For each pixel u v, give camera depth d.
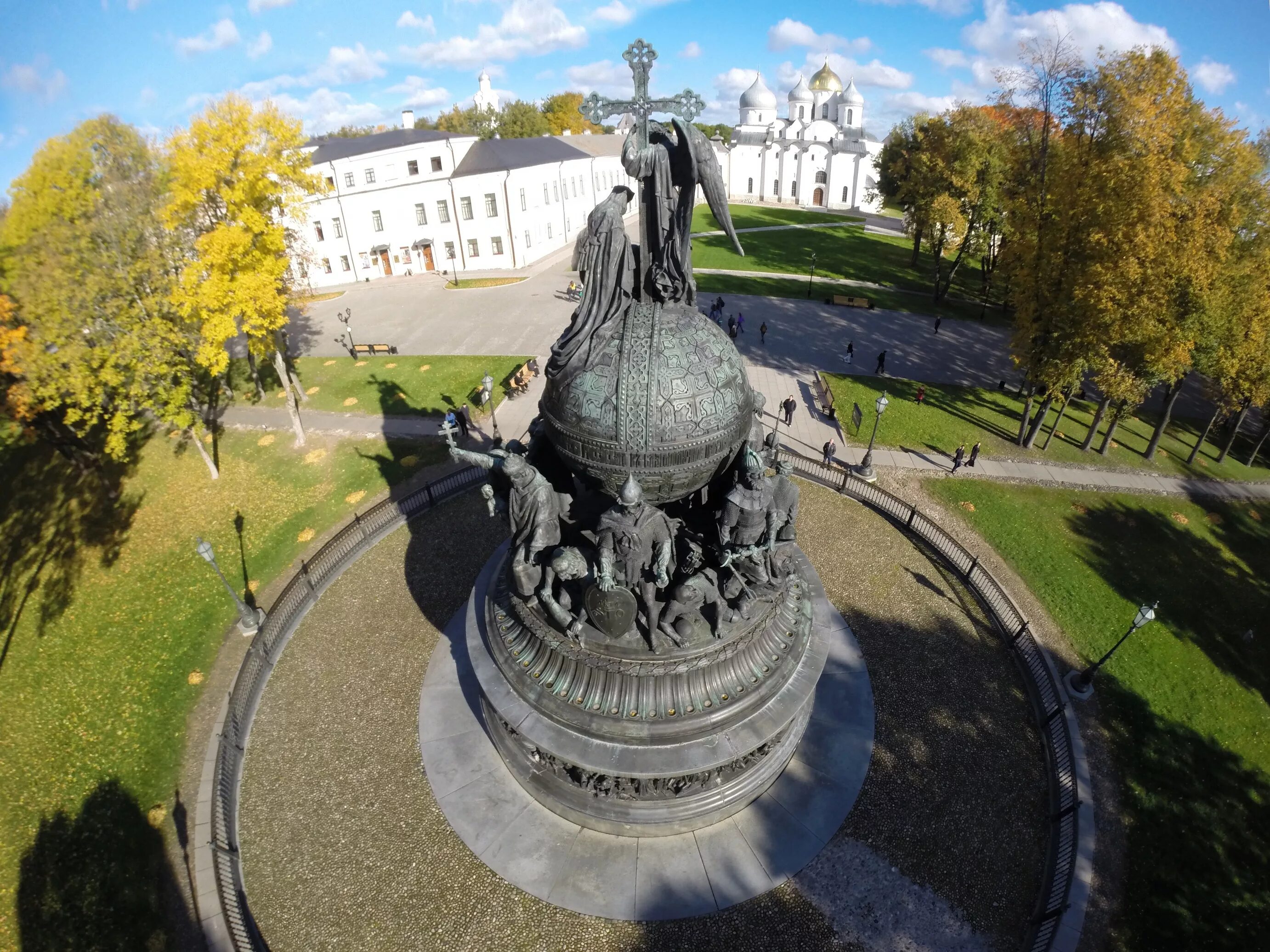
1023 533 22.81
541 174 62.44
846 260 67.25
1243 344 23.30
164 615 19.83
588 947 11.24
